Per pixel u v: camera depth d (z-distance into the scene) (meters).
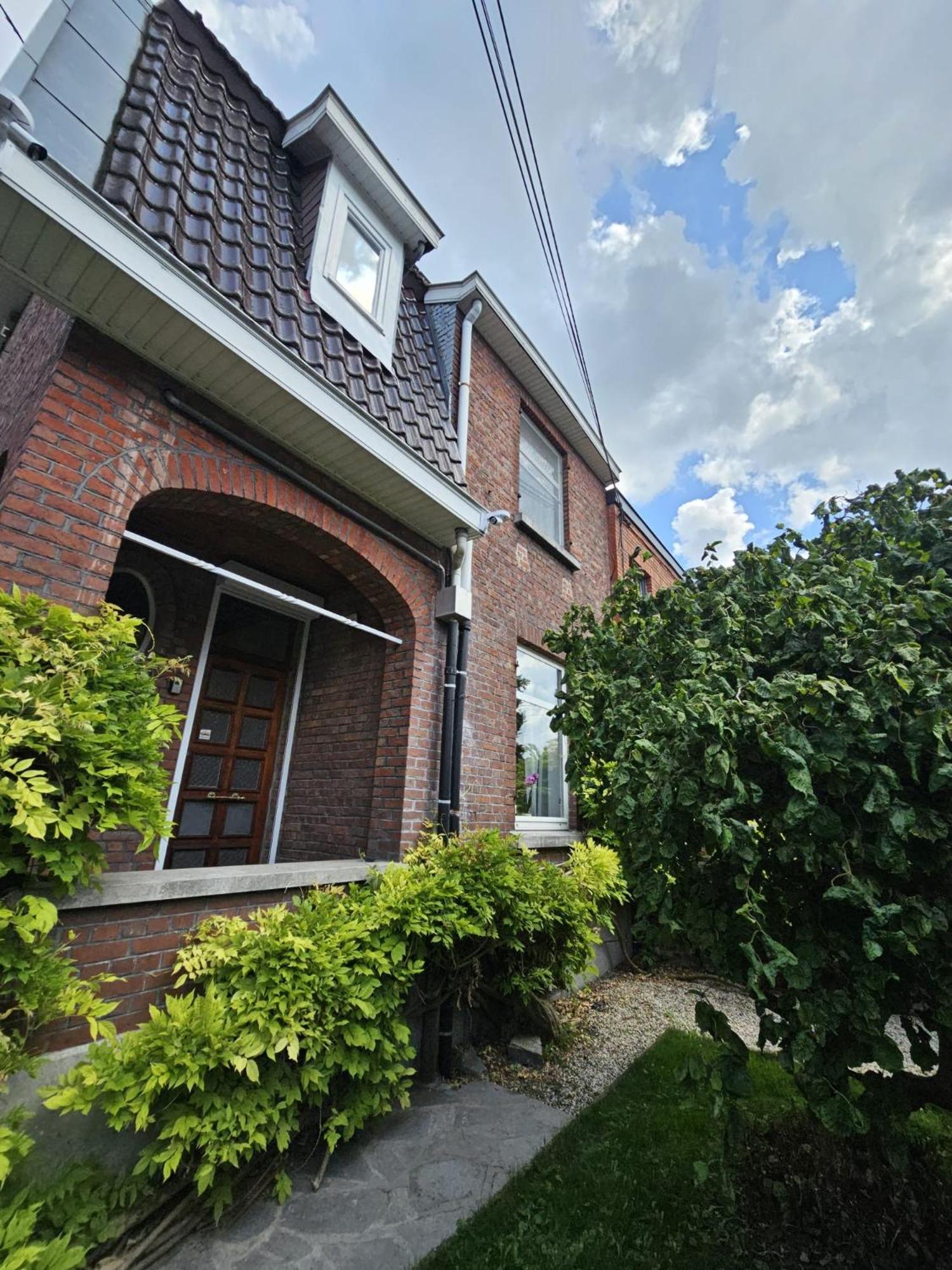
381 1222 2.30
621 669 3.26
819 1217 2.23
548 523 7.25
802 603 2.31
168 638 4.64
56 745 1.99
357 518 4.02
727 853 2.02
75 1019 2.25
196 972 2.50
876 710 1.85
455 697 4.45
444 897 3.21
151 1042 2.11
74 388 2.63
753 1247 2.15
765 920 2.09
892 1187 2.27
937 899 1.84
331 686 5.16
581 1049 4.01
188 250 2.89
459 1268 2.06
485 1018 4.20
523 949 3.55
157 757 2.29
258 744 5.23
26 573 2.32
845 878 1.86
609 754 3.01
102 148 2.79
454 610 4.50
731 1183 2.42
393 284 4.94
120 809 2.14
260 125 4.43
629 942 6.12
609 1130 2.95
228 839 4.90
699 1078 2.04
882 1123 1.95
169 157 3.13
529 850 4.00
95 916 2.37
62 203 2.22
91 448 2.63
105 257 2.36
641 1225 2.27
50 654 1.99
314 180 4.54
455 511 4.34
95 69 2.97
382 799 4.15
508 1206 2.39
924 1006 2.06
